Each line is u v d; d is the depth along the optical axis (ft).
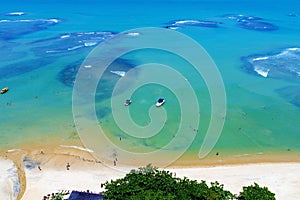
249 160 114.11
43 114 143.74
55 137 126.21
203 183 79.87
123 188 75.46
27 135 128.06
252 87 171.94
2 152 117.19
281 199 94.12
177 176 103.65
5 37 271.90
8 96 161.89
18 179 102.22
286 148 122.01
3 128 132.98
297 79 183.42
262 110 148.36
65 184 100.07
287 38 278.67
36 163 110.93
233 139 126.31
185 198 71.87
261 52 234.79
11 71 193.88
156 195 70.44
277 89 170.30
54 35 279.08
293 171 107.65
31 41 259.60
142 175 80.69
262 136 129.08
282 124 137.59
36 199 93.81
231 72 193.06
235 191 96.53
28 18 359.66
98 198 88.28
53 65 202.90
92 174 104.99
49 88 169.99
